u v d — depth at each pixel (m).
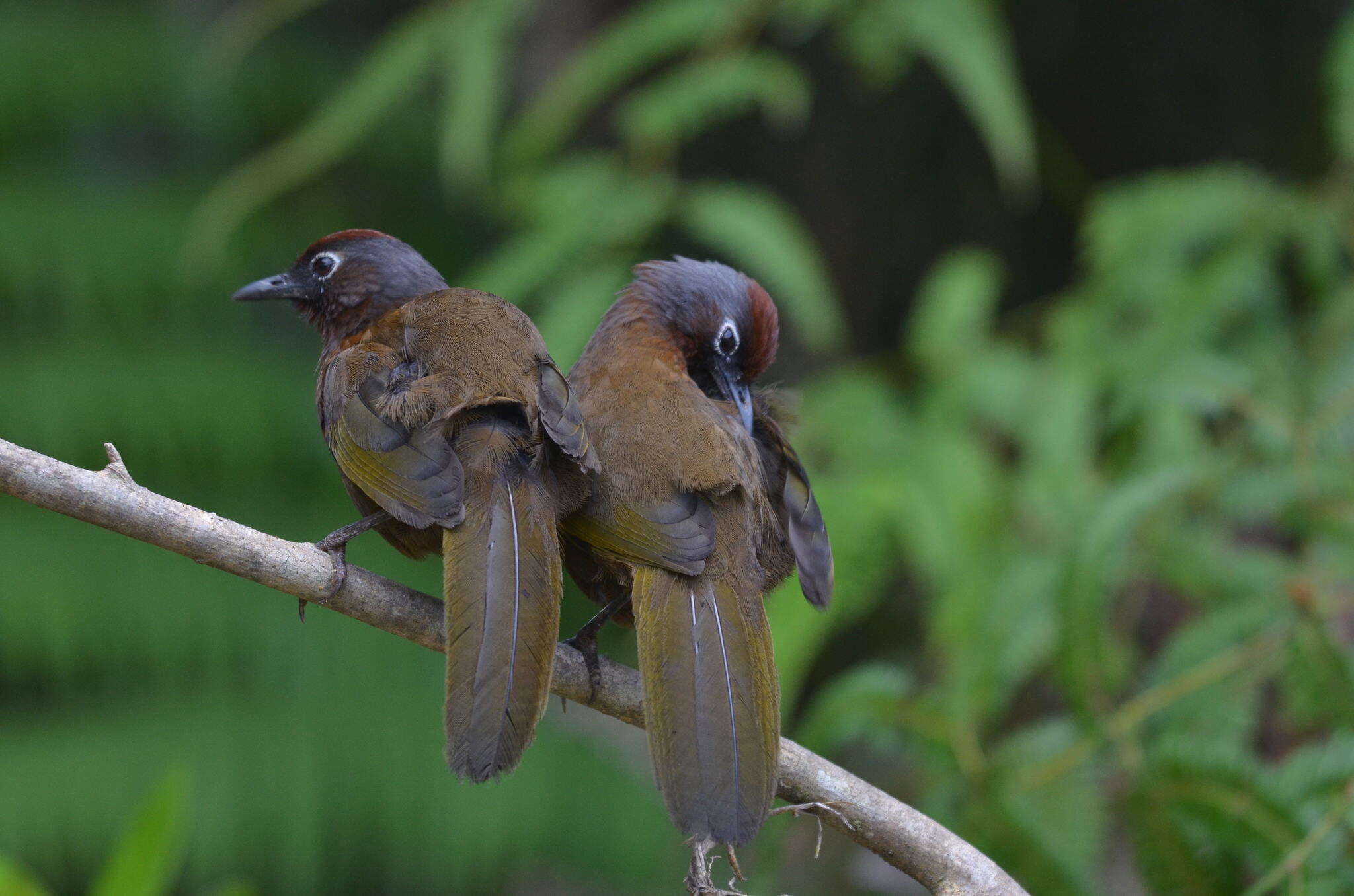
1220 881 7.31
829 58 14.23
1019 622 8.37
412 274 8.01
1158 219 10.61
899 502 9.36
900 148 14.48
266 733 12.72
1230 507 8.95
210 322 14.23
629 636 13.20
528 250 10.40
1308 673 7.75
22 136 14.41
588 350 8.01
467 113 10.98
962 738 8.05
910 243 14.63
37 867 12.06
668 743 5.73
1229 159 13.86
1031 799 7.80
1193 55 13.80
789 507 7.19
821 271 13.38
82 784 12.22
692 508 6.34
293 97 14.74
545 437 6.33
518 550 5.83
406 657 13.45
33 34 14.54
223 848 12.12
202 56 14.66
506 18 11.33
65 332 13.66
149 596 12.95
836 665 13.41
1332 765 7.20
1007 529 9.49
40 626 12.46
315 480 13.84
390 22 15.62
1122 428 10.02
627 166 10.66
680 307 8.05
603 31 14.30
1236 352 10.05
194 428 13.43
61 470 5.69
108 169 15.04
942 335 10.59
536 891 15.90
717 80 10.38
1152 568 8.64
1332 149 12.55
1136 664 9.70
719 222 10.23
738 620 6.09
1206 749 7.33
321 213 14.53
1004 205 14.40
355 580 6.05
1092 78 14.08
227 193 13.16
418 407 6.25
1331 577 8.22
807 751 6.09
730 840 5.48
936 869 5.97
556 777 13.15
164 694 12.92
